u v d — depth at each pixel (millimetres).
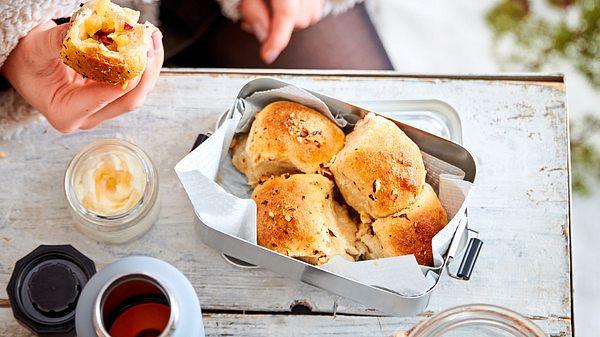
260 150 798
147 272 706
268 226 780
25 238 835
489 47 1339
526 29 1334
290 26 999
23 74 840
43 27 850
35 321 779
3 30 800
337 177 796
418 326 773
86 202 810
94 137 863
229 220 781
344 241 795
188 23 1000
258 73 880
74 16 754
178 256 836
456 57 1338
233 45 1045
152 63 802
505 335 786
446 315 767
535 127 876
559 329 829
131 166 820
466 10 1350
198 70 879
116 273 714
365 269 766
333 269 776
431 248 781
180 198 851
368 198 783
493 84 885
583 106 1317
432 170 813
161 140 864
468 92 883
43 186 848
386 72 885
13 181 847
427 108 863
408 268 751
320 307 829
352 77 884
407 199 782
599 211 1301
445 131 856
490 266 841
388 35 1341
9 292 783
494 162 867
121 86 778
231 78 879
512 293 835
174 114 870
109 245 836
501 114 879
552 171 865
